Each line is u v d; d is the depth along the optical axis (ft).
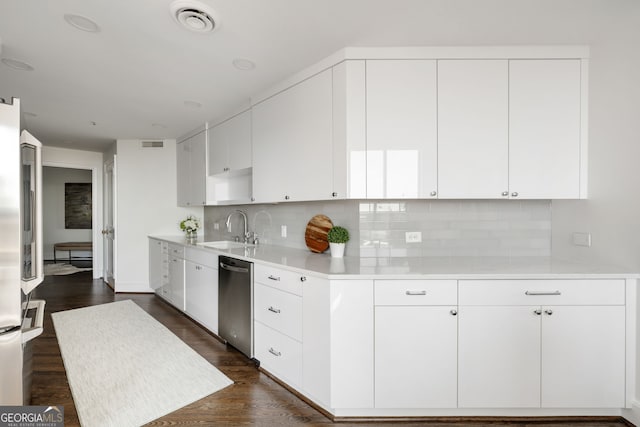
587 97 7.21
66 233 25.81
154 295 15.55
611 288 6.12
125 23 6.23
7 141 5.12
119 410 6.43
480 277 6.15
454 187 7.24
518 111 7.22
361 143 7.25
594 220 7.07
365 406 6.20
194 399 6.86
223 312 9.57
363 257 8.39
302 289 6.86
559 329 6.14
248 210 12.75
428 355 6.19
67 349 9.21
